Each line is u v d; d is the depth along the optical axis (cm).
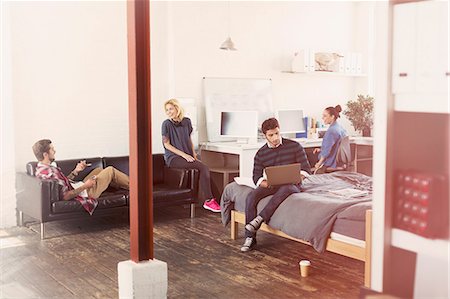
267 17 800
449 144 209
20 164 633
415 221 198
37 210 566
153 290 370
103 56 681
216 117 754
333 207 433
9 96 611
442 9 186
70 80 661
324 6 860
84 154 676
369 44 888
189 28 734
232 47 718
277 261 475
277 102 820
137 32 359
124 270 370
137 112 362
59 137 658
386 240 205
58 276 443
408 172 202
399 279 207
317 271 446
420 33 192
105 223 630
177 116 686
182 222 632
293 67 814
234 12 769
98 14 674
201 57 746
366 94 896
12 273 454
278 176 487
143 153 368
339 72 848
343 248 417
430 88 191
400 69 198
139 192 368
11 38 618
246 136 731
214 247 522
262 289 405
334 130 691
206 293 398
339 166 706
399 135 204
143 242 373
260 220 491
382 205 206
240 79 776
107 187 626
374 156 210
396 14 199
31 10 630
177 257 490
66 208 568
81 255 503
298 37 834
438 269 205
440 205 195
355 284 414
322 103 875
